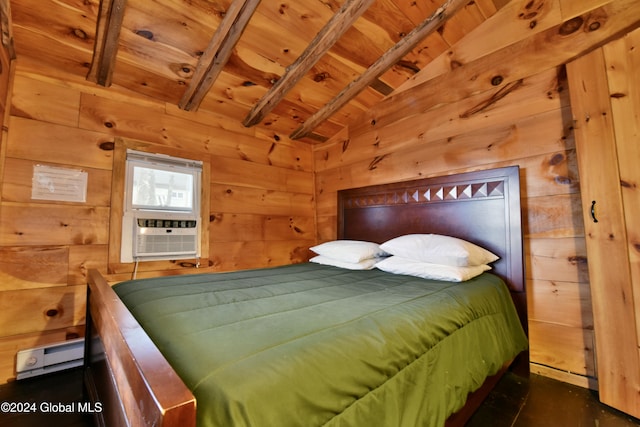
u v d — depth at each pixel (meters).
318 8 1.71
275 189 2.90
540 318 1.77
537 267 1.78
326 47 1.92
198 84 2.07
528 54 1.85
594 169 1.48
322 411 0.60
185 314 0.95
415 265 1.82
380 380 0.75
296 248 3.04
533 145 1.82
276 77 2.16
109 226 1.95
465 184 2.06
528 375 1.74
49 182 1.76
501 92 1.96
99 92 1.97
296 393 0.57
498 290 1.62
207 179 2.43
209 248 2.41
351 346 0.74
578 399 1.50
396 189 2.48
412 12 1.84
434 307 1.12
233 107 2.44
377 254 2.23
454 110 2.19
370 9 1.77
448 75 2.22
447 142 2.23
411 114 2.45
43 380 1.67
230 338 0.74
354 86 2.37
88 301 1.45
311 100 2.51
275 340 0.73
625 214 1.38
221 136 2.54
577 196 1.66
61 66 1.81
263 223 2.79
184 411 0.41
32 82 1.74
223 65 1.92
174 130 2.28
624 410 1.37
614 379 1.41
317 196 3.22
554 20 1.75
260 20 1.72
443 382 0.95
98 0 1.45
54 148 1.79
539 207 1.79
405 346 0.85
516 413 1.40
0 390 1.57
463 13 1.94
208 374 0.56
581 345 1.63
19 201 1.67
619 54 1.41
